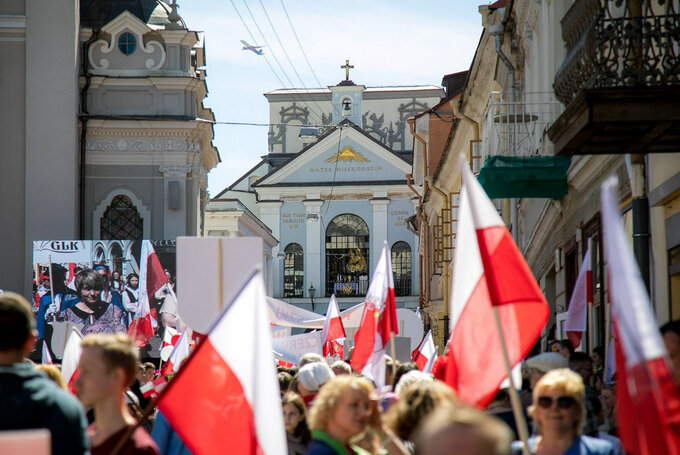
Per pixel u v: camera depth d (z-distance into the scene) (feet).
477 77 90.68
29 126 102.53
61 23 103.40
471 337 19.19
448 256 120.57
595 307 46.01
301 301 202.80
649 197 36.65
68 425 14.83
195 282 31.48
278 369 39.29
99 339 16.61
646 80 31.04
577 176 47.98
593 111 28.94
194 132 106.93
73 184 102.42
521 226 75.00
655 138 30.91
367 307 38.65
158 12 111.24
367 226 203.62
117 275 89.97
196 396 17.20
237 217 163.94
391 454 18.25
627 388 12.92
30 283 101.19
